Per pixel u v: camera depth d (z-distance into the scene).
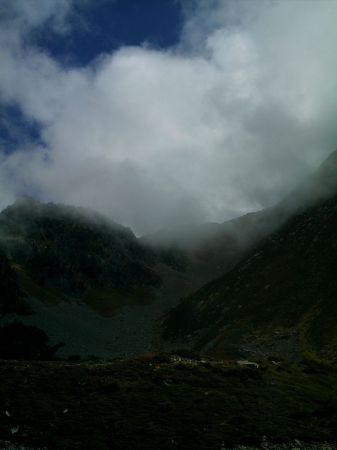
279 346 118.88
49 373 41.97
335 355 95.75
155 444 30.11
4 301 184.62
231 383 47.22
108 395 38.47
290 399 45.06
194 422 34.72
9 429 29.59
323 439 35.38
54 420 32.09
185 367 49.59
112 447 29.05
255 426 35.59
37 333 97.12
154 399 38.62
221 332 163.62
